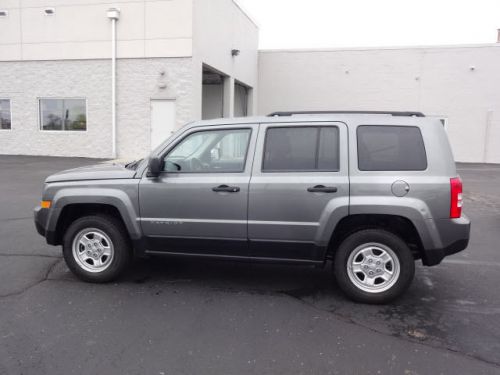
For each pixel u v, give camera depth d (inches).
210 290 185.3
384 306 169.9
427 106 898.7
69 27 678.5
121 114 676.1
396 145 167.6
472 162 887.1
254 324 152.9
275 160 174.1
